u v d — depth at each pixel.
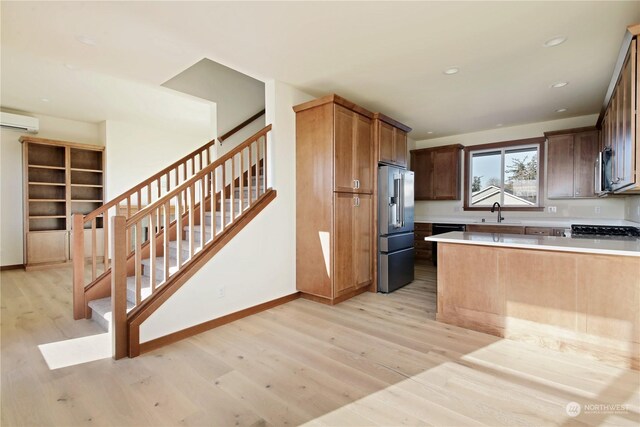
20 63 3.80
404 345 2.60
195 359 2.38
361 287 4.09
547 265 2.54
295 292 3.87
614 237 3.39
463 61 3.13
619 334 2.26
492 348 2.54
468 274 2.93
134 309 2.56
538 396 1.90
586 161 4.68
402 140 4.70
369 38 2.70
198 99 4.30
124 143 6.59
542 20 2.43
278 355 2.43
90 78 4.28
